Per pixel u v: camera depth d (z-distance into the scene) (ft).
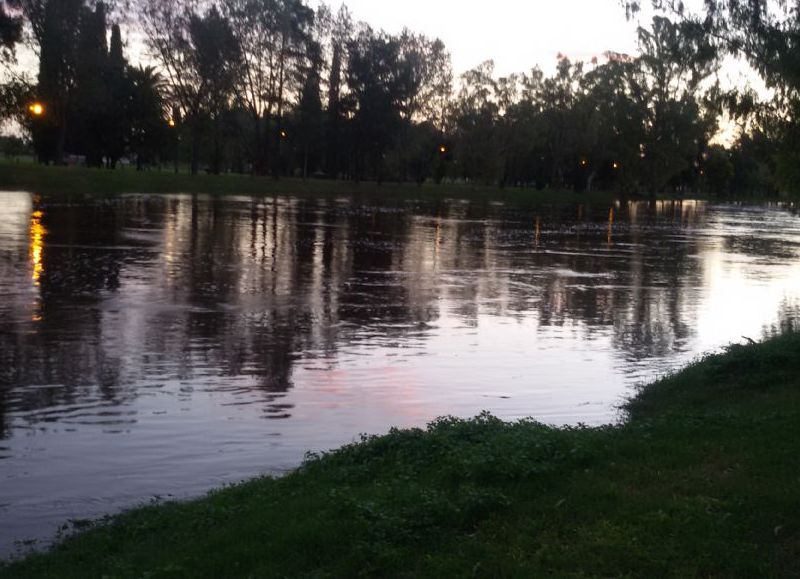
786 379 42.24
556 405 43.06
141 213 157.38
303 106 314.55
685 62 50.98
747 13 47.75
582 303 76.28
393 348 54.49
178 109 298.35
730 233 188.24
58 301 65.31
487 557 19.92
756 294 86.28
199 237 118.93
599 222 210.38
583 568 19.21
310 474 29.45
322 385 45.01
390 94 315.99
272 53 297.94
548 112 368.68
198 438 35.96
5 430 36.29
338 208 211.00
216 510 25.66
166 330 56.70
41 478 31.22
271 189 268.41
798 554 19.56
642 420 35.42
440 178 379.14
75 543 25.04
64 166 246.27
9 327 55.83
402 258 106.22
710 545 19.94
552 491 24.31
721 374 44.93
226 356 50.37
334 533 21.68
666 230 190.60
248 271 86.89
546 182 434.30
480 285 84.89
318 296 73.20
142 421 37.93
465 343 57.00
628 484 24.61
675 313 72.84
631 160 352.28
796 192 54.49
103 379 44.42
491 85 361.10
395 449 31.09
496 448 28.14
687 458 26.66
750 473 24.71
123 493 30.07
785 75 47.52
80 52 244.01
